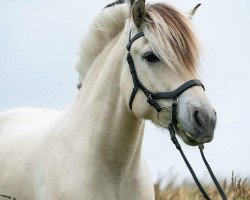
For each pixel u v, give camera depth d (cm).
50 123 707
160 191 946
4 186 705
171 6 593
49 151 651
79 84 689
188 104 563
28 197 665
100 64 650
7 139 768
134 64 600
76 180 616
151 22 588
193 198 932
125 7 640
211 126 554
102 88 631
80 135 636
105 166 620
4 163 724
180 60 570
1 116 853
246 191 867
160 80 581
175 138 580
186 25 580
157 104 585
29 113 830
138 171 639
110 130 619
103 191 617
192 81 570
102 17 654
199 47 581
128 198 629
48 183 634
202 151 598
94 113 632
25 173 673
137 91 598
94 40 660
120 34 641
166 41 572
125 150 621
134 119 616
